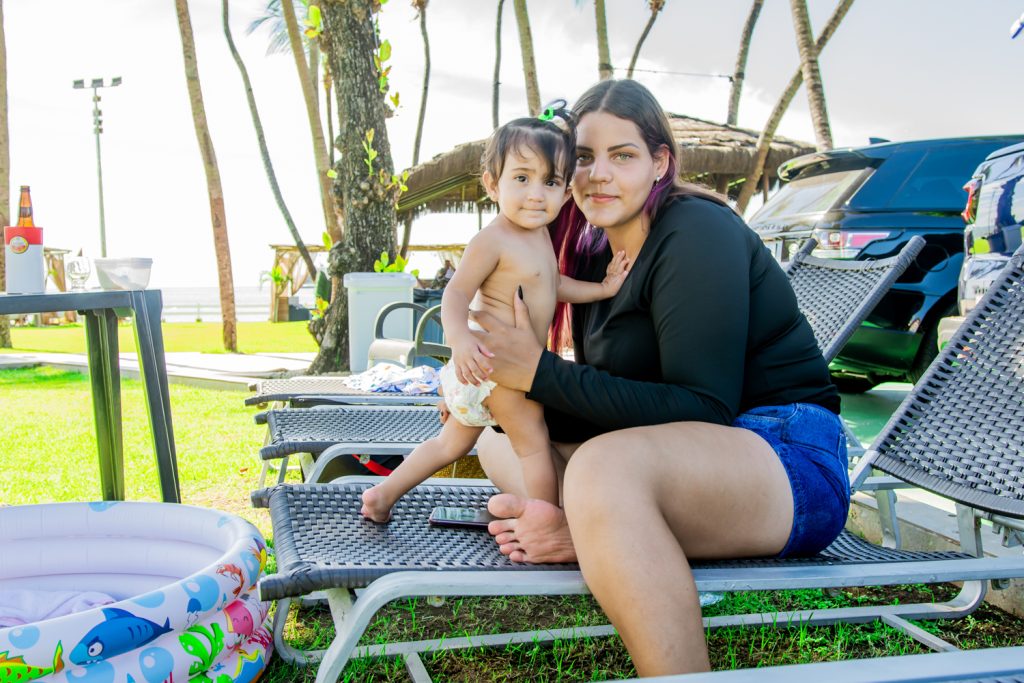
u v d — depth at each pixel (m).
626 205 1.76
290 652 2.16
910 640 2.29
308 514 1.89
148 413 2.61
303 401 3.61
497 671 2.14
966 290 3.73
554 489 1.82
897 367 5.58
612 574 1.34
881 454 2.05
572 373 1.64
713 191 1.84
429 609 2.60
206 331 21.55
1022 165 3.50
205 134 13.46
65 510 2.40
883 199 5.55
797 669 1.06
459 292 1.80
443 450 1.90
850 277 2.89
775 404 1.75
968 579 1.57
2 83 12.94
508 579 1.44
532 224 1.83
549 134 1.80
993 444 1.97
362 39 8.67
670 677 1.03
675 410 1.58
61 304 2.39
